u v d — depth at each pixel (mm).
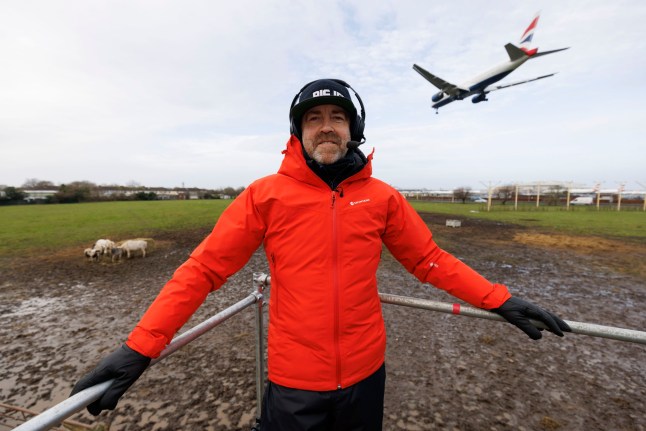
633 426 2545
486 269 7590
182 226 14648
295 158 1337
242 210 1300
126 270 7375
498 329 4215
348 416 1307
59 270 7371
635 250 9891
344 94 1359
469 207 33844
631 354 3600
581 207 35656
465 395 2898
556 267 7797
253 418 2609
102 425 2486
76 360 3574
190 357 3525
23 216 19641
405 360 3484
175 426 2527
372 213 1338
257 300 1870
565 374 3227
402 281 6457
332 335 1269
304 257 1274
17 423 2623
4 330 4320
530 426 2527
